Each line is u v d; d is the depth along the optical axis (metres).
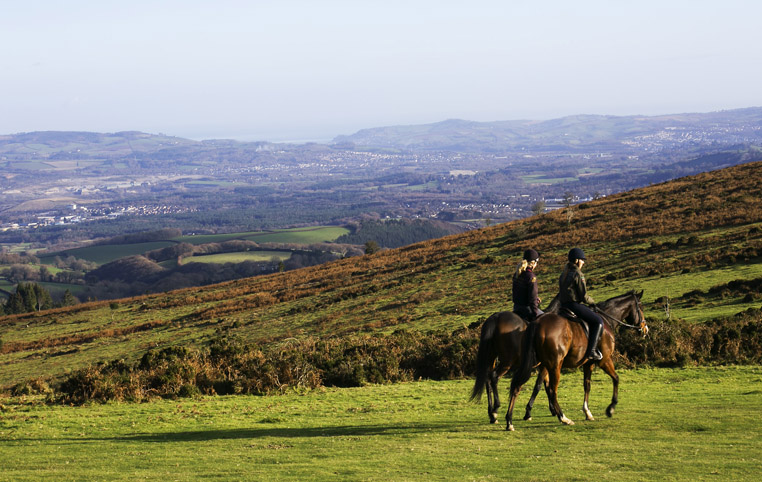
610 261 53.84
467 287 57.06
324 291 72.19
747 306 32.78
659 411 13.71
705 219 59.84
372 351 25.38
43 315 89.94
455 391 19.98
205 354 24.38
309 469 9.33
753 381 18.70
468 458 9.77
